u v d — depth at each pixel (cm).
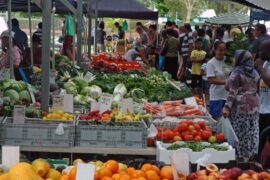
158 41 2333
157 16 2267
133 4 2255
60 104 744
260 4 1448
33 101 802
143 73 1287
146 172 427
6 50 1112
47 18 709
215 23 2656
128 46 2584
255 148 784
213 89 934
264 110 814
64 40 1653
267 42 791
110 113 698
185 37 1839
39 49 1402
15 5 1672
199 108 844
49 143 604
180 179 422
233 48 927
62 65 1231
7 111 682
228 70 916
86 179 380
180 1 6078
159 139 628
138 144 611
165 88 1024
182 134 641
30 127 602
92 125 609
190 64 1820
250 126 779
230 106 767
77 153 623
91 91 938
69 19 1583
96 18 1972
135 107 801
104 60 1491
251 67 771
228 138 677
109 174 422
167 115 776
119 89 977
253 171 451
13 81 810
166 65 1866
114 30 4119
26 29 3291
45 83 724
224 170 448
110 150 606
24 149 602
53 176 429
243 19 2650
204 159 487
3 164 421
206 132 644
